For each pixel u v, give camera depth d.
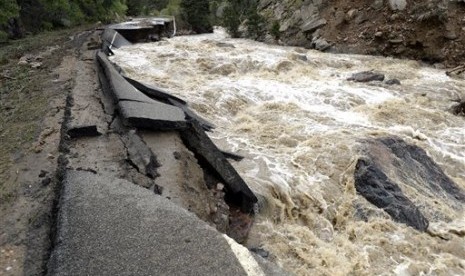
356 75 13.04
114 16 28.25
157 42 18.47
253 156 7.68
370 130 8.99
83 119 7.05
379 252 5.80
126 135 6.32
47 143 6.11
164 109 7.04
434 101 11.21
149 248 3.72
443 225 6.50
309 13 18.73
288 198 6.56
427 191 7.28
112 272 3.41
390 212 6.53
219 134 8.75
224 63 13.66
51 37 17.08
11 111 7.77
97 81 9.72
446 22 14.49
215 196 5.97
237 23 22.00
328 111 10.31
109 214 4.16
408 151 8.26
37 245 3.94
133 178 5.20
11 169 5.41
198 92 10.94
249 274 3.57
